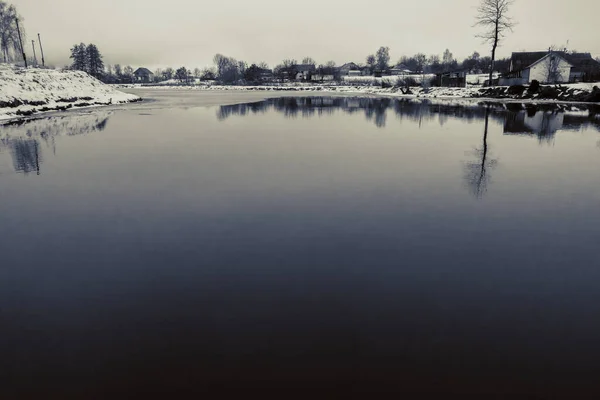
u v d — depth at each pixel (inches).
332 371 150.3
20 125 965.8
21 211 340.5
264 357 157.9
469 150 597.6
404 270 228.2
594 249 255.3
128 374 150.2
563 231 285.1
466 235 277.7
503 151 589.6
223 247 261.1
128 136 757.9
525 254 248.5
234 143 663.1
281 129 856.9
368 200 354.6
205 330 175.8
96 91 1939.0
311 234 280.4
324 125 935.0
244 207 338.3
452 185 403.2
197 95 2615.7
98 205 351.9
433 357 157.4
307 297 201.2
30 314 191.0
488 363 153.9
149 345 166.4
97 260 246.5
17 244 273.3
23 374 151.1
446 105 1544.0
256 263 238.2
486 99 1852.9
